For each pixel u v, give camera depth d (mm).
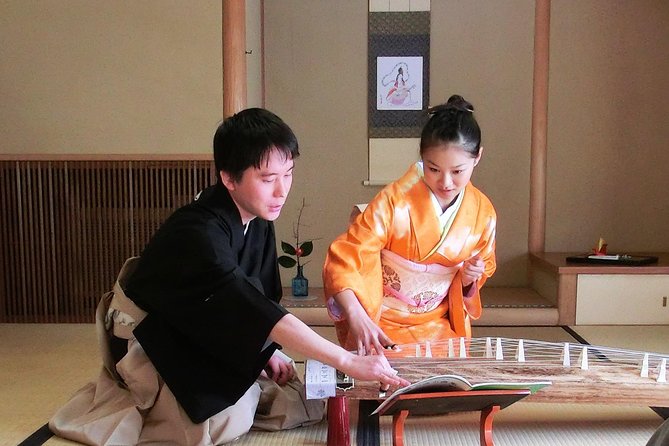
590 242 4367
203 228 1675
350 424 1911
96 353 2904
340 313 2004
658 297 3570
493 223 2217
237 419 1742
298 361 2723
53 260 3658
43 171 3645
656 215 4344
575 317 3600
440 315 2244
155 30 3602
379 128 4328
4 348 3010
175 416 1741
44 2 3590
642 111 4285
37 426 1940
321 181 4379
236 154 1621
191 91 3621
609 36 4246
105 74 3621
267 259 1966
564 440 1802
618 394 1714
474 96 4309
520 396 1494
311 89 4324
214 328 1629
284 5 4293
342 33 4289
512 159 4344
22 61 3615
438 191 1991
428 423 1919
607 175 4332
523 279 4402
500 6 4258
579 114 4301
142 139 3646
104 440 1714
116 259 3678
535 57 4270
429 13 4258
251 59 3896
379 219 2062
